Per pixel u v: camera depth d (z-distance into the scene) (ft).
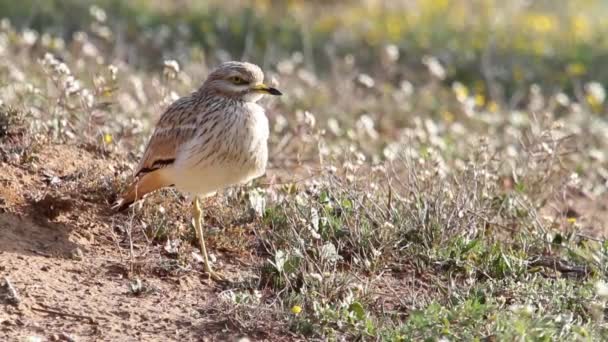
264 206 36.78
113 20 76.79
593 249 37.04
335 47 77.87
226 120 32.24
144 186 34.01
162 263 33.27
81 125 41.88
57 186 36.22
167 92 47.21
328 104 59.77
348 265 34.55
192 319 30.27
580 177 49.57
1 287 30.12
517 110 67.92
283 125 52.16
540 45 80.18
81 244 33.83
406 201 37.24
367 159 49.01
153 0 83.35
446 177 41.22
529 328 28.58
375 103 61.87
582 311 31.58
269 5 88.33
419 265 34.76
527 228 38.63
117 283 31.94
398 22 85.97
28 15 76.28
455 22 87.40
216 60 72.59
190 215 36.58
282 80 63.00
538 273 34.96
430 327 28.99
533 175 42.80
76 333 28.63
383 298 32.48
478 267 34.63
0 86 43.75
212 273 33.12
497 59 77.71
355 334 29.66
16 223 33.81
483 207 37.68
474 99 67.21
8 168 36.42
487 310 30.19
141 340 28.71
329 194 37.83
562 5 100.01
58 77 45.01
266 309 30.58
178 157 32.65
